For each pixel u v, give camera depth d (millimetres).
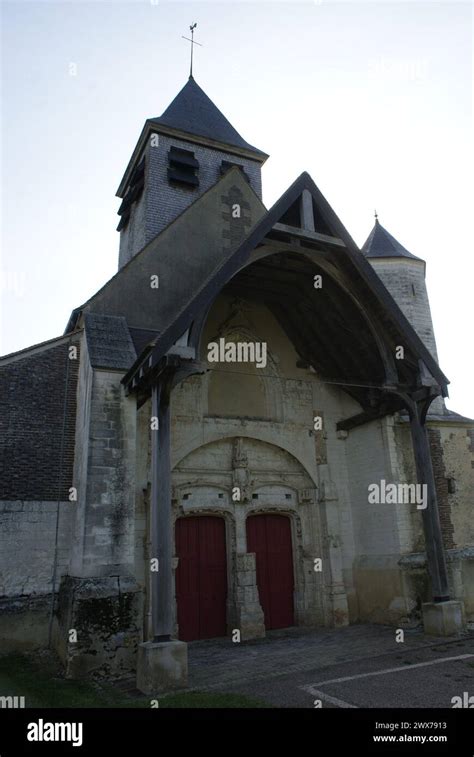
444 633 10062
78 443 10141
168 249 12359
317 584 12656
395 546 11961
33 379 10578
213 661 9062
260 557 12680
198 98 19859
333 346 13297
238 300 13609
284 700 6656
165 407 8492
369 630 11367
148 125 16688
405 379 11820
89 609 7992
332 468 13586
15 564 9320
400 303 15500
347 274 11078
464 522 12789
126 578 8516
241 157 18156
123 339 10391
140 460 11117
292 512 13211
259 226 9781
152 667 7199
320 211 10602
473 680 7172
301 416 13773
